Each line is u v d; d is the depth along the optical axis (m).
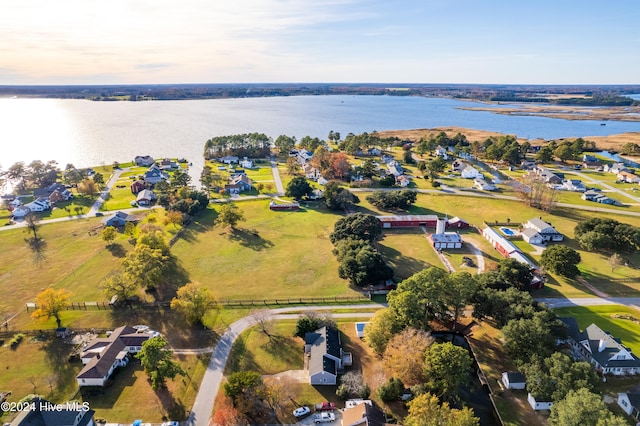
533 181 134.00
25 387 56.66
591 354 60.31
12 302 77.75
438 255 98.62
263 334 68.06
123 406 53.31
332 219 123.31
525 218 122.12
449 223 116.44
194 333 68.31
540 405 52.31
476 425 43.94
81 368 60.31
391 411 52.38
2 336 68.00
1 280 85.56
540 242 103.94
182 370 58.34
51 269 90.38
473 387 58.12
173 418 51.41
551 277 86.88
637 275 87.00
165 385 56.84
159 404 53.62
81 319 72.38
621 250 98.50
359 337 67.56
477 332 68.69
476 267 91.81
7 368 60.44
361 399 53.94
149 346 56.25
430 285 66.38
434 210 130.75
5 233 110.94
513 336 58.56
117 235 108.44
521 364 56.34
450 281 66.75
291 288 83.50
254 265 93.38
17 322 71.62
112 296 78.25
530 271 81.00
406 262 94.75
